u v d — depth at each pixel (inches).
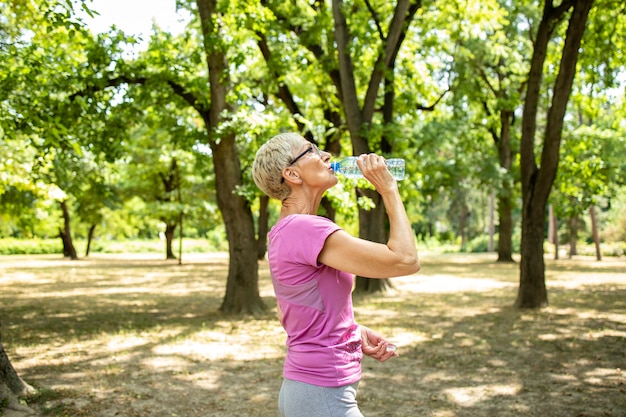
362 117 577.0
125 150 503.2
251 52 445.4
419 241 2319.1
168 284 787.4
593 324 417.7
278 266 84.4
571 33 443.8
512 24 961.5
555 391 245.9
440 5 640.4
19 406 212.7
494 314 475.2
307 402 81.8
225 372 281.6
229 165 478.9
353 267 80.7
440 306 531.2
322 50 612.4
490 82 1053.2
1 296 631.8
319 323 82.9
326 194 479.2
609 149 893.2
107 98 478.0
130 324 433.7
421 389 250.8
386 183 83.5
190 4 486.3
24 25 369.4
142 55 505.0
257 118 445.7
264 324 433.1
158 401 231.0
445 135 867.4
